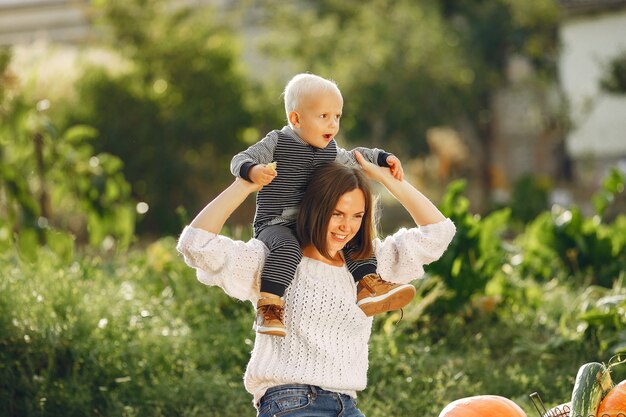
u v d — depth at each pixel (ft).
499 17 128.67
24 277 28.99
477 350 30.09
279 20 113.50
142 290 31.91
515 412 16.84
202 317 29.84
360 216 15.08
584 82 119.14
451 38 122.01
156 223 83.20
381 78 108.27
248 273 14.94
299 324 14.89
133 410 24.26
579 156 119.55
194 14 95.04
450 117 114.11
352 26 118.01
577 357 28.63
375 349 27.37
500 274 33.68
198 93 86.63
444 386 26.63
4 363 25.04
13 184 34.17
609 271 37.40
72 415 24.44
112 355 26.08
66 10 142.51
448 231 15.88
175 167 82.89
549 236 38.91
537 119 126.62
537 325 31.65
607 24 117.39
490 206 103.45
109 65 85.92
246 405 25.14
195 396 25.23
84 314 26.96
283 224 15.43
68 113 79.66
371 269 15.46
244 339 28.14
